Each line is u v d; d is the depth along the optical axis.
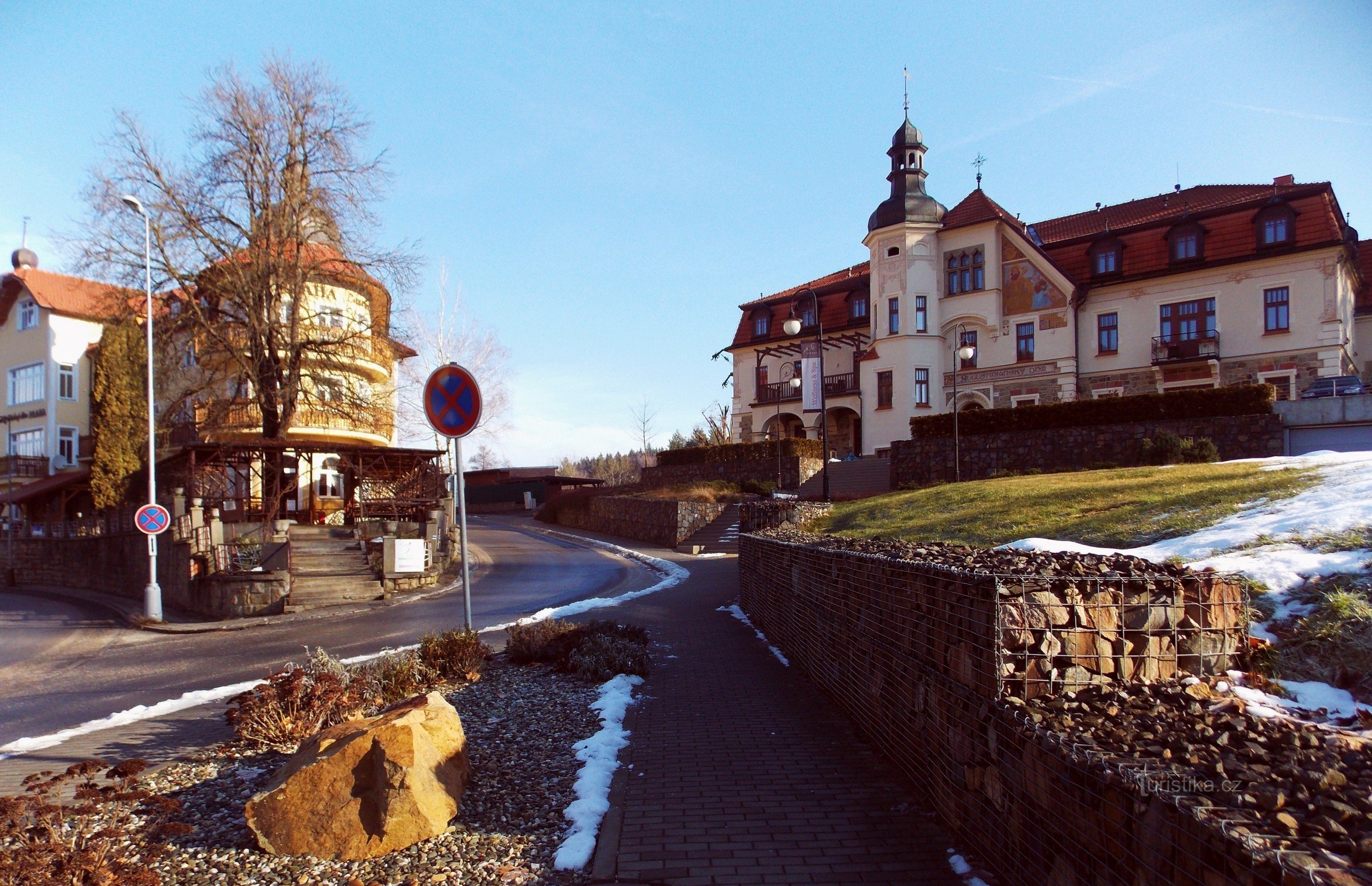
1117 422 27.06
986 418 30.12
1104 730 3.38
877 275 42.53
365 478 30.44
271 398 29.12
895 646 5.71
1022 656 3.97
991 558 5.73
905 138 42.22
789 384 46.41
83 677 12.47
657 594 17.38
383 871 4.19
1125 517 12.12
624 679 8.52
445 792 4.79
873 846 4.35
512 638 10.08
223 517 29.31
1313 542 6.87
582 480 67.69
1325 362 32.81
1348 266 36.28
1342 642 4.85
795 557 9.45
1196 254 35.88
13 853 4.05
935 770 4.76
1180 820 2.52
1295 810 2.48
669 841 4.46
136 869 4.04
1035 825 3.46
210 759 6.23
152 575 20.23
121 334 33.72
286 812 4.50
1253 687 4.37
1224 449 24.81
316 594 21.52
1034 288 39.34
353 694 7.01
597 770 5.58
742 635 11.72
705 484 40.66
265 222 27.95
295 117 28.28
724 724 6.91
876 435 41.97
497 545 36.22
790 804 5.00
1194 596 4.45
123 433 33.44
